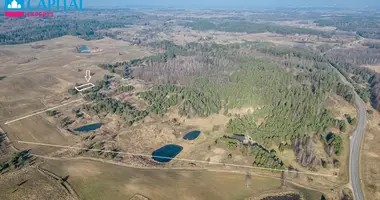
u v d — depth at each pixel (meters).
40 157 115.88
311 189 101.31
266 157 114.06
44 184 100.31
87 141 129.00
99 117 152.25
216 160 116.75
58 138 131.00
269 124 139.12
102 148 123.56
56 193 96.31
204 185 102.38
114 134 136.50
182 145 129.25
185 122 149.50
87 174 106.56
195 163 115.19
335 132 137.12
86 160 115.19
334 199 96.94
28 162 112.19
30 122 145.00
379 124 148.75
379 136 136.50
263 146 127.19
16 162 111.75
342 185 103.00
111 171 108.88
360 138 133.88
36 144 125.56
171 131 138.88
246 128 139.00
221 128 143.88
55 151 120.56
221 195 98.00
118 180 103.88
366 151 123.62
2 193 95.50
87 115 153.38
